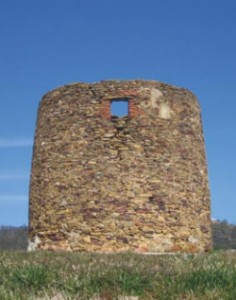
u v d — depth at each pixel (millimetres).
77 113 18828
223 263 10000
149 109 18734
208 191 19984
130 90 18828
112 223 17781
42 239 18672
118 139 18391
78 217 18047
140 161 18266
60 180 18562
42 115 19781
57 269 9867
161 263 11109
